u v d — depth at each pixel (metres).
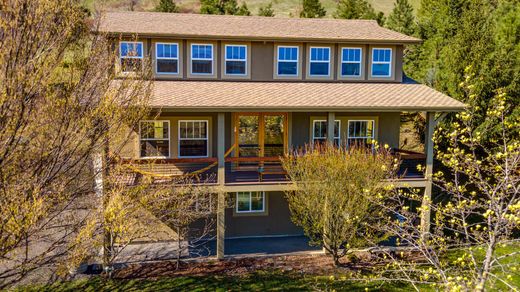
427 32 29.97
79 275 12.73
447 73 22.11
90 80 10.10
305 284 12.45
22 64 8.91
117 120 10.27
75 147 9.60
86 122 9.59
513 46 21.19
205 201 15.06
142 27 16.06
